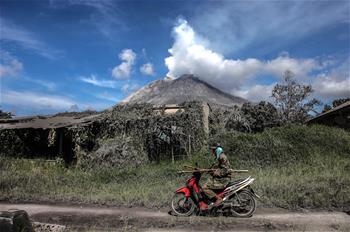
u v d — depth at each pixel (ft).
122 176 45.32
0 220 17.94
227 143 54.85
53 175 46.65
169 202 30.86
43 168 54.34
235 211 26.35
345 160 47.73
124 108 61.57
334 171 40.98
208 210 26.71
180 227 23.77
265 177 38.70
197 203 26.91
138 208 29.94
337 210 27.84
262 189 33.17
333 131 60.18
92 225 24.89
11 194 36.14
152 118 57.62
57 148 63.98
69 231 23.43
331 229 22.58
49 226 24.38
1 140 63.93
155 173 45.96
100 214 28.02
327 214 26.55
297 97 104.17
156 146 57.72
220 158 27.30
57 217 27.40
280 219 25.14
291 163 48.16
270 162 49.57
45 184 41.39
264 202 29.99
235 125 65.51
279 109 104.83
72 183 42.55
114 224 25.13
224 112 65.92
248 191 26.45
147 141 57.88
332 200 29.78
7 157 59.52
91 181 43.80
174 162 54.24
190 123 57.16
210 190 26.71
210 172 27.12
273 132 58.23
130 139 56.03
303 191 31.78
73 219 26.73
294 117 102.63
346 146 54.03
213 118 63.82
